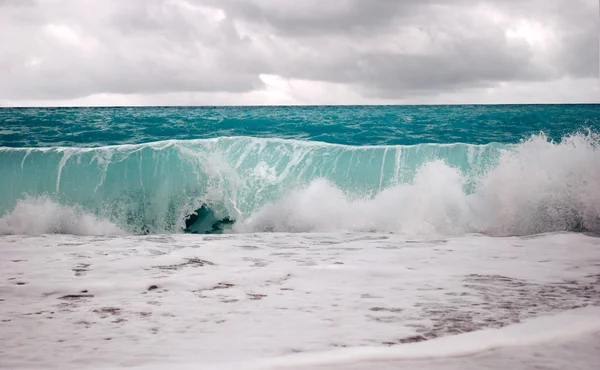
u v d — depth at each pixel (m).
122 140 16.88
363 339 3.16
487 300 4.07
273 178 10.17
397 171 9.99
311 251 6.48
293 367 2.71
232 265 5.58
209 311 3.84
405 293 4.31
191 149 10.55
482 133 17.86
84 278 4.95
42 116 23.14
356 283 4.70
